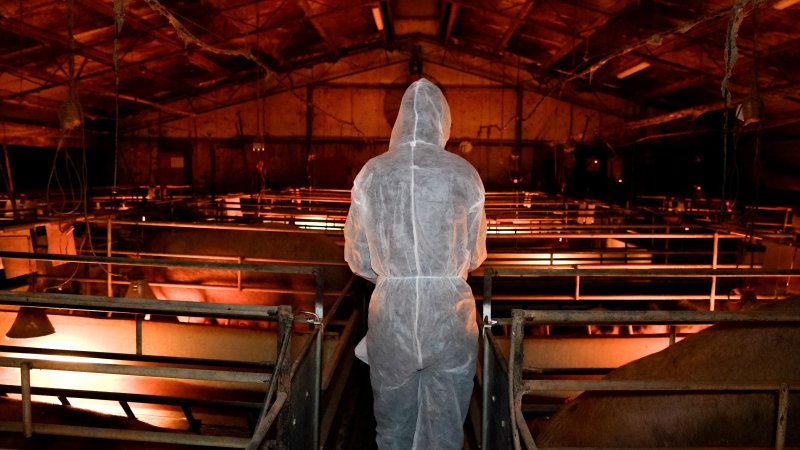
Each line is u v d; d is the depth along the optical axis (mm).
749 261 7160
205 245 6184
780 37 8555
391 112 15492
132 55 11344
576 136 16281
